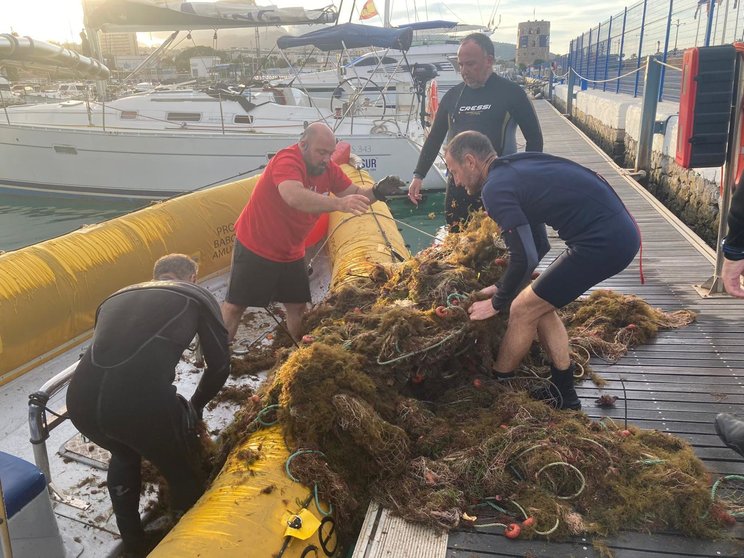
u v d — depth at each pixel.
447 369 2.96
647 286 4.66
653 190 10.80
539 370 3.10
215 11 9.77
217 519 2.08
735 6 9.58
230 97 11.59
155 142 10.77
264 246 3.79
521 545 2.11
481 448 2.43
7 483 2.14
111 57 13.91
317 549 2.15
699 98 3.92
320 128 3.55
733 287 2.04
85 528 2.70
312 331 3.49
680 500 2.17
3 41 4.18
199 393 2.65
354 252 5.00
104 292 4.83
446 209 4.51
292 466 2.30
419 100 12.37
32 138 11.32
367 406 2.50
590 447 2.37
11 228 10.33
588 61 23.67
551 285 2.53
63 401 3.91
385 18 16.52
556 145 12.84
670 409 2.97
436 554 2.09
